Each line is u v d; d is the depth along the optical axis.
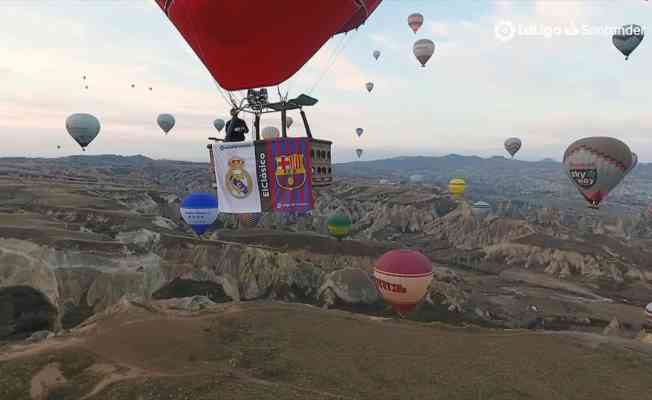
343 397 21.09
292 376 23.48
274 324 30.86
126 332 27.89
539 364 25.55
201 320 31.19
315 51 14.50
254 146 13.92
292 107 14.15
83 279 63.06
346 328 30.69
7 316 55.19
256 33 13.55
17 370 22.81
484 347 28.12
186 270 75.62
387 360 25.66
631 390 22.70
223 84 14.71
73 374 23.05
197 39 14.20
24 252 61.66
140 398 20.16
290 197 13.77
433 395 21.78
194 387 20.92
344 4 13.86
